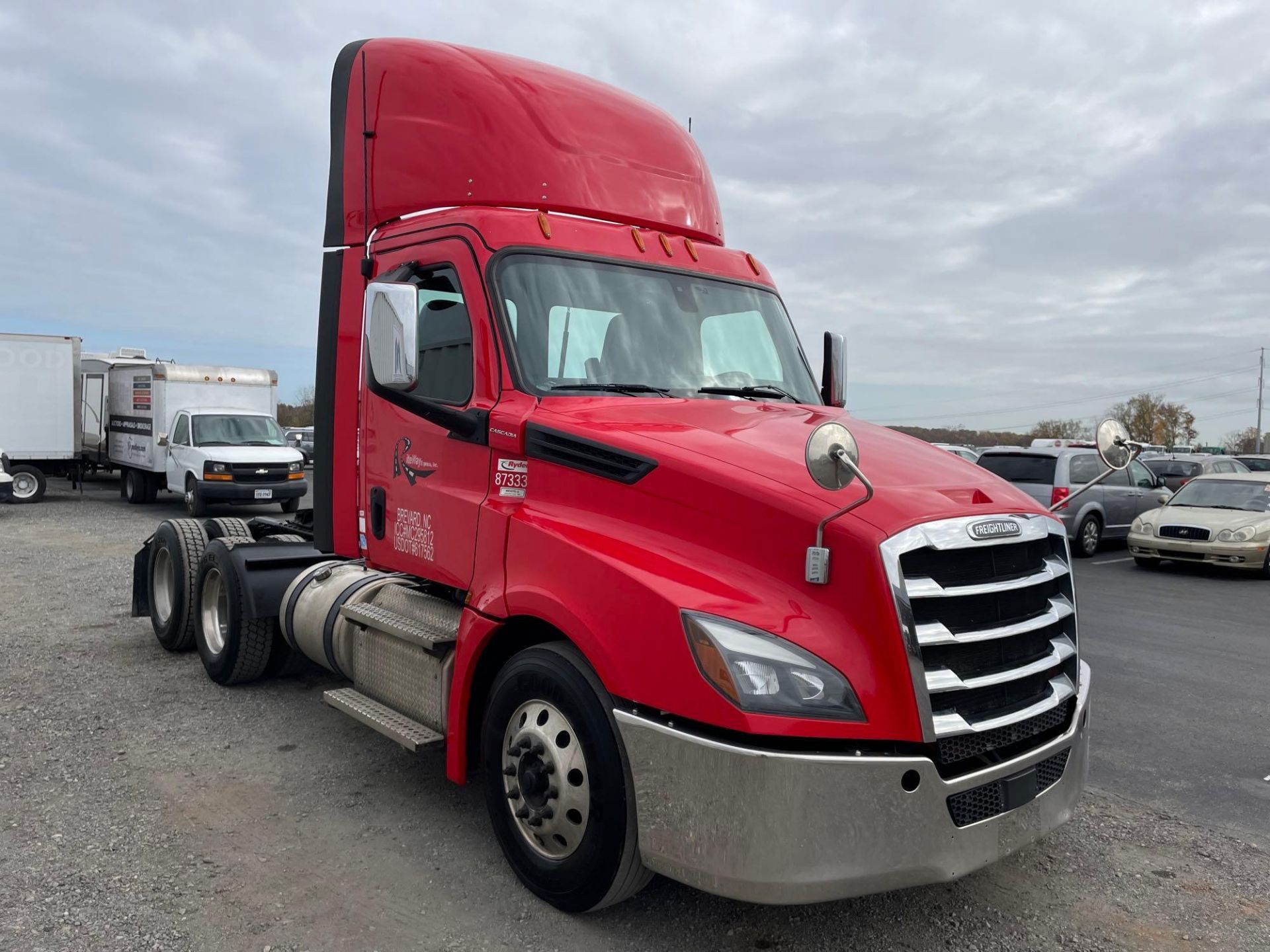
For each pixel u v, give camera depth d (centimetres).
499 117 451
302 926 340
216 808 442
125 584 1038
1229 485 1491
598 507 360
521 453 386
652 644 308
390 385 385
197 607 669
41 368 2084
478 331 408
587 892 337
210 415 1922
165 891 362
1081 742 359
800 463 337
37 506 2012
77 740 528
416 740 404
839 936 344
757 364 468
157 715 577
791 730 286
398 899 361
